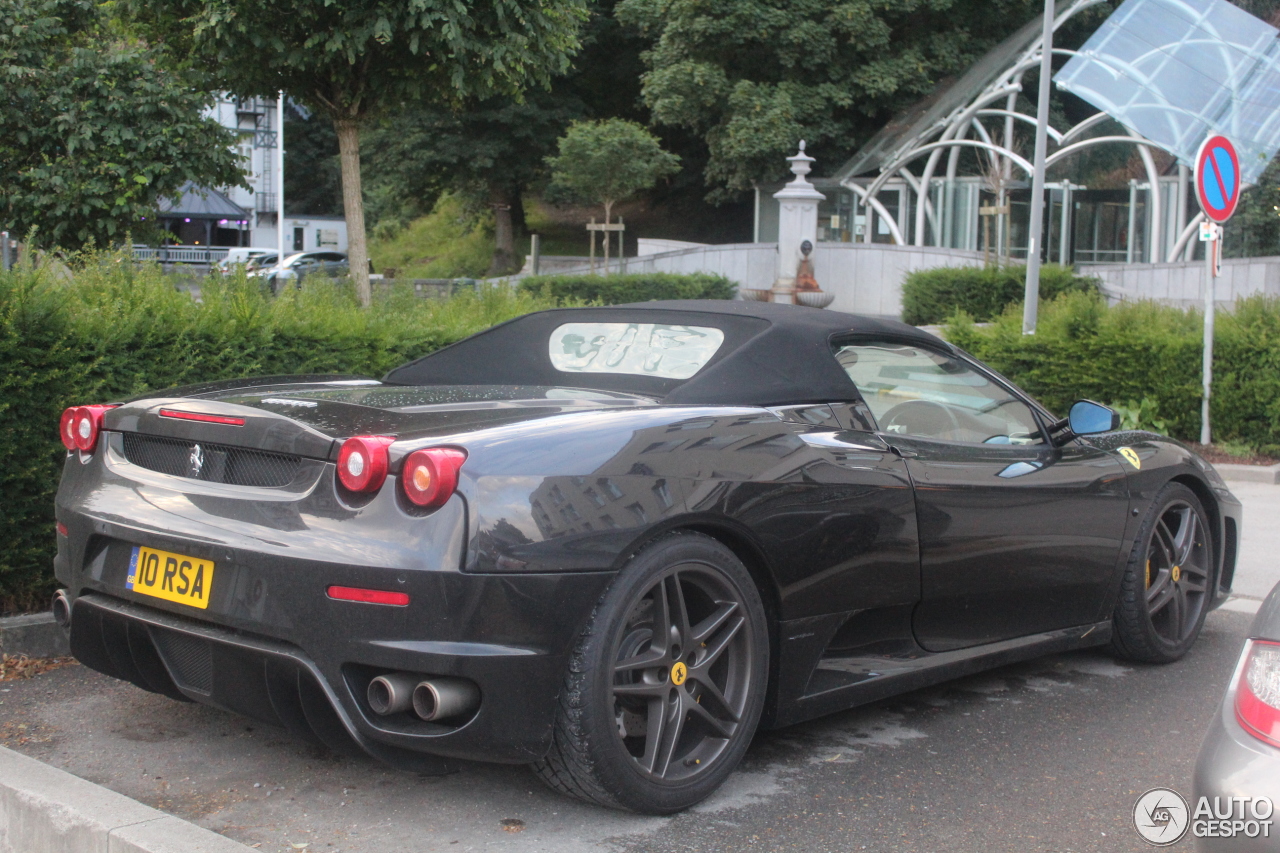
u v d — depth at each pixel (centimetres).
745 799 306
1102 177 2467
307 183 5788
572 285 2412
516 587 256
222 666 276
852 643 338
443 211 4806
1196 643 480
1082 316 1012
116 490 303
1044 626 399
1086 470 404
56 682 384
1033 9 3319
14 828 275
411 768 270
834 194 2955
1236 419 960
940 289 2214
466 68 849
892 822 295
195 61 880
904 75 3122
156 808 289
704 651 296
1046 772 332
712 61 3219
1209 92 1947
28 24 991
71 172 969
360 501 261
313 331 542
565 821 287
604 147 2936
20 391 409
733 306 376
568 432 277
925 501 341
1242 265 2056
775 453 308
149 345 459
